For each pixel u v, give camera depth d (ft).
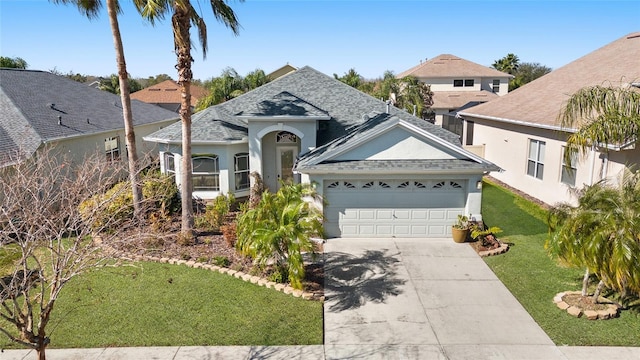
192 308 34.04
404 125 49.49
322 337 30.32
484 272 40.96
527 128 65.87
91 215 26.99
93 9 57.16
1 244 21.88
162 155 65.21
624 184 31.14
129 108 53.98
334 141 59.72
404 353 28.48
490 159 80.94
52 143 60.85
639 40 70.54
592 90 39.78
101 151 75.77
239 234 40.83
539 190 62.64
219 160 62.75
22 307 33.94
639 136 37.68
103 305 34.55
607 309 32.45
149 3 45.68
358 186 50.21
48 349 28.84
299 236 36.52
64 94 83.46
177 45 46.91
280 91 74.79
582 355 27.81
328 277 40.29
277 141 65.98
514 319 32.42
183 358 27.94
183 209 49.21
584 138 39.09
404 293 36.96
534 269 41.19
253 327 31.40
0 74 75.05
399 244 49.01
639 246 27.58
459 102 151.33
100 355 28.22
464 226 49.03
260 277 39.04
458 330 31.12
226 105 72.84
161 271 41.19
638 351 28.02
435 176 49.55
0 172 35.50
